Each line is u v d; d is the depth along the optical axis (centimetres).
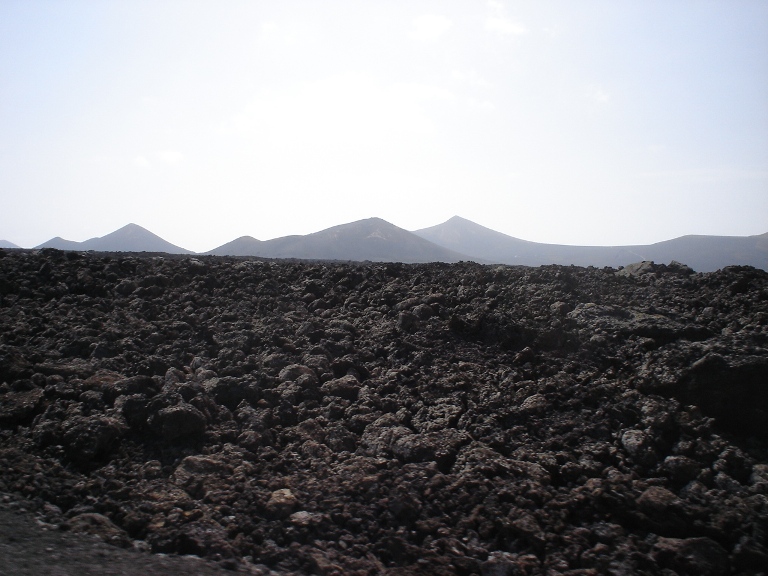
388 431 830
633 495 702
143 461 754
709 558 625
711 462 774
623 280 1377
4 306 1226
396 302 1338
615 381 944
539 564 620
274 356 1042
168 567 555
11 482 679
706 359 884
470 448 796
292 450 802
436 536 653
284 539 629
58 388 875
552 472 763
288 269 1605
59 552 552
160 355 1054
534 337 1090
